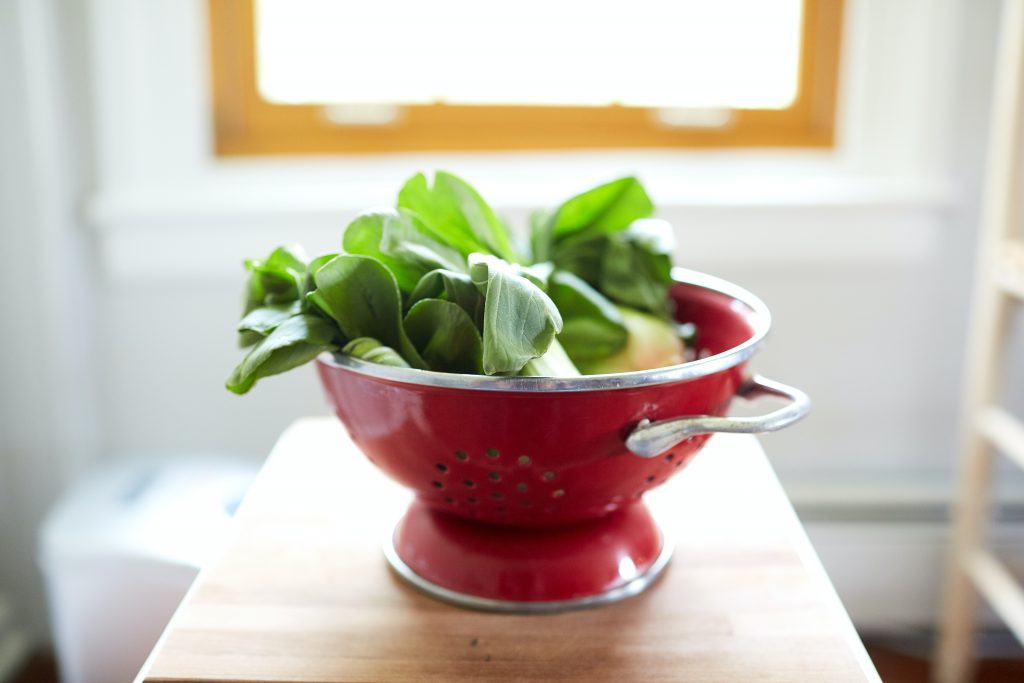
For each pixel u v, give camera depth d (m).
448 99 1.37
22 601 1.42
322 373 0.64
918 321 1.37
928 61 1.29
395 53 1.35
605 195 0.78
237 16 1.32
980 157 1.33
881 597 1.43
